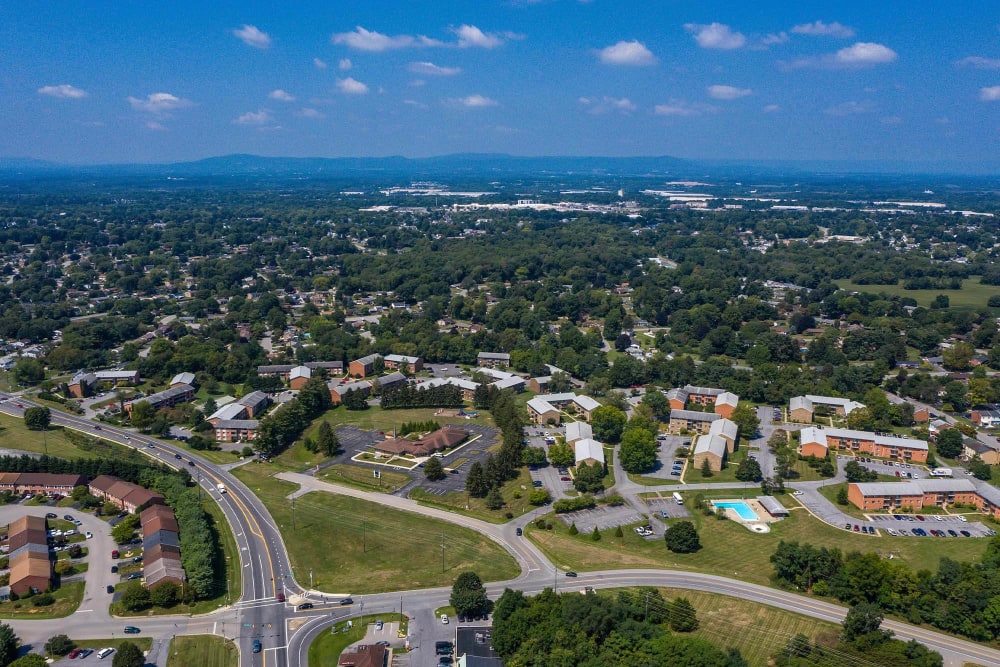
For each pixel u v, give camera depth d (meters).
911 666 164.00
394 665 169.38
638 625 174.38
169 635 179.75
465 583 191.75
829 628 182.12
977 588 184.88
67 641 172.75
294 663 170.25
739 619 186.38
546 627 173.38
